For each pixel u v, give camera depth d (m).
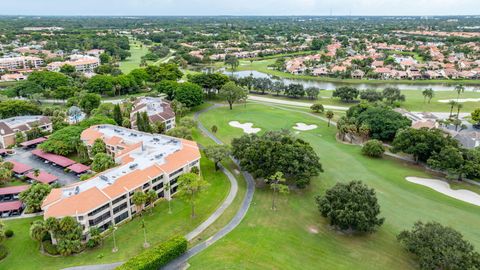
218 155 103.69
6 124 129.25
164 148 102.94
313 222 81.00
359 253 70.19
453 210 86.06
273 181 92.50
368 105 151.12
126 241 74.00
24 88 198.38
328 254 70.00
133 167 89.38
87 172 105.81
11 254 69.94
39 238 69.12
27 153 121.12
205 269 65.56
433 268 59.41
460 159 98.31
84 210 71.81
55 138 118.44
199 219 82.00
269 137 110.69
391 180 101.88
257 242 73.50
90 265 66.56
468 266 57.53
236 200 90.38
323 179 102.38
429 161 103.31
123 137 114.25
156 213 84.44
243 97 185.00
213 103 195.75
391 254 69.81
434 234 63.16
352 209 72.50
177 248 67.81
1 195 92.19
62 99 196.12
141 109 147.50
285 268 66.00
